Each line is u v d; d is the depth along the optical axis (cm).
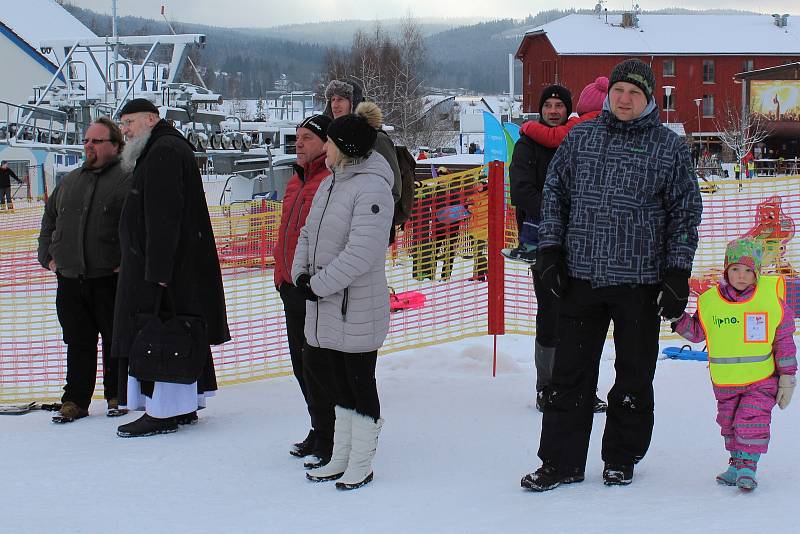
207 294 591
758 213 974
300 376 527
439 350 785
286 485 464
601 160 429
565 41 6906
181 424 597
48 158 3806
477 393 652
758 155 5681
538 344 591
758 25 7175
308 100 2880
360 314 450
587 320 441
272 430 578
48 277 1110
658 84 6900
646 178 423
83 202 620
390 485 457
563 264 438
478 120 5094
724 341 437
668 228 426
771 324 430
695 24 7175
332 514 413
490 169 708
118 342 582
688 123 6950
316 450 495
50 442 562
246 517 414
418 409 610
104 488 464
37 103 2519
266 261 1014
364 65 5316
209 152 2295
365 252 439
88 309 629
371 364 459
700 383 650
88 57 4322
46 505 438
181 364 568
